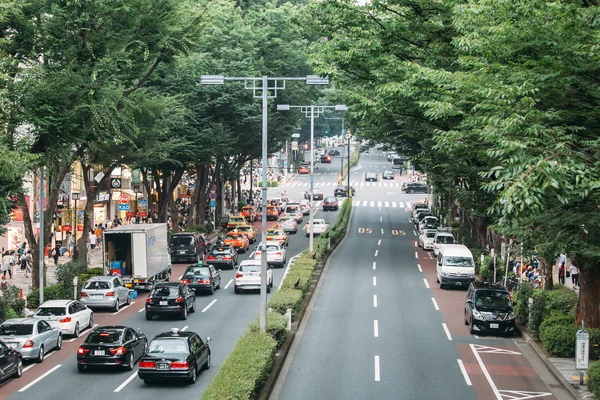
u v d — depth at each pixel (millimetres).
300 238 72062
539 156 15789
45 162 28984
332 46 29547
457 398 22328
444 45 28625
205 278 41938
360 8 30328
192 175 81625
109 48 32062
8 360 23672
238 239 61375
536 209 16344
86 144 35781
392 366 26109
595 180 15594
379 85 27641
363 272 49562
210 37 60781
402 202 108250
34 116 27391
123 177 76562
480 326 31203
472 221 54719
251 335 25359
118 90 31891
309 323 33562
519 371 25797
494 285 33594
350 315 35406
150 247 42438
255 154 77875
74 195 54938
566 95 17922
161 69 55719
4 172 24469
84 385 23422
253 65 62875
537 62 17719
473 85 19266
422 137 40594
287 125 69688
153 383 23656
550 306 30484
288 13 71062
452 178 41688
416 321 34281
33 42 30844
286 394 22562
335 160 171875
